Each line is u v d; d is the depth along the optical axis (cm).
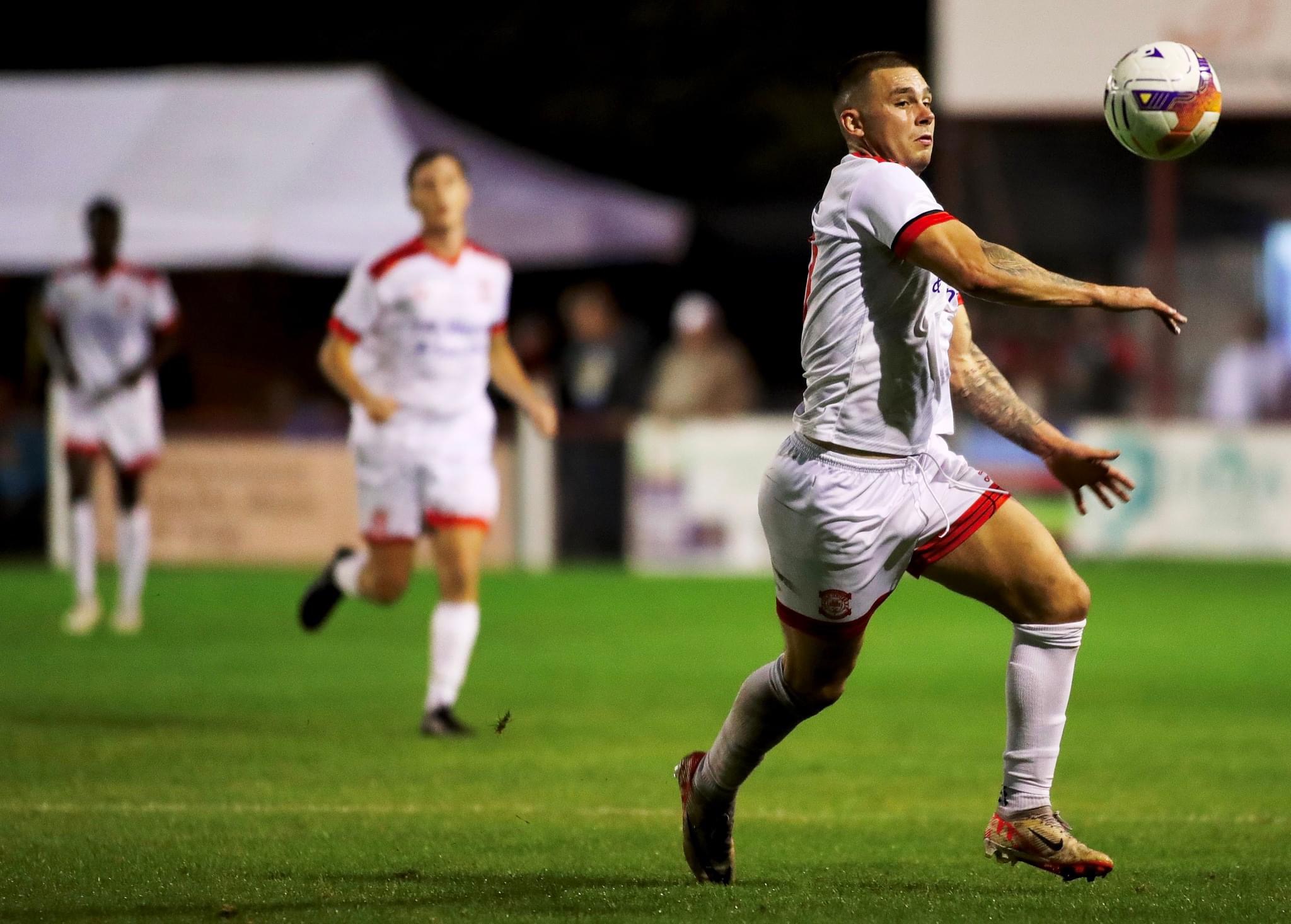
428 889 1928
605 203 7281
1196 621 4969
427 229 3117
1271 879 2006
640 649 4397
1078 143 7394
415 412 3114
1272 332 7469
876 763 2878
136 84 7512
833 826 2361
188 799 2506
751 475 6331
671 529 6362
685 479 6350
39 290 7350
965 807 2508
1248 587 5741
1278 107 6925
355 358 3141
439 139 7356
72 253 7012
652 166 11194
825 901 1858
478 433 3139
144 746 2967
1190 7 6969
